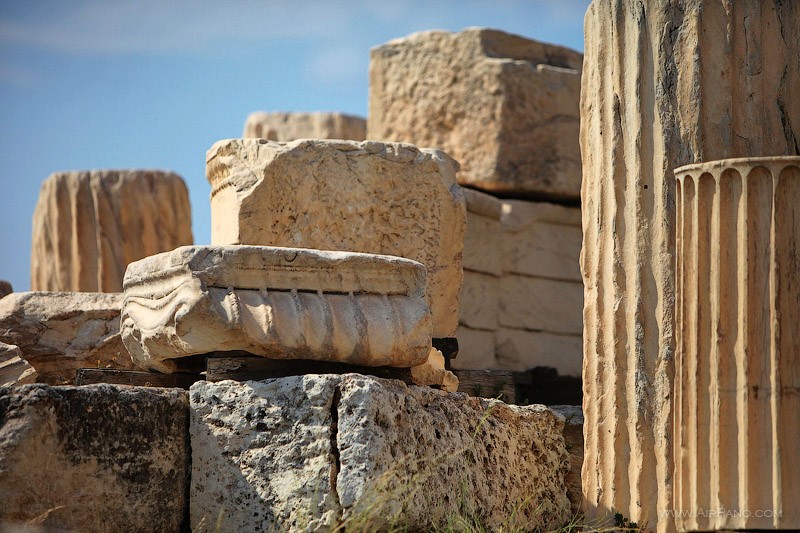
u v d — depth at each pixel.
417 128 14.16
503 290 13.33
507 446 7.77
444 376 8.00
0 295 11.51
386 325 7.04
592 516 7.46
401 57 14.41
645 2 7.43
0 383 7.96
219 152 9.11
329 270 7.03
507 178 13.62
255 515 6.68
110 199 15.19
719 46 7.28
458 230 9.41
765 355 6.59
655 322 7.27
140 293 7.35
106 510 6.62
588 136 7.78
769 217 6.65
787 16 7.31
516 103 13.73
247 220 8.73
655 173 7.33
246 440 6.79
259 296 6.88
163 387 7.40
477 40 13.91
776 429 6.51
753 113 7.23
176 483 6.90
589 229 7.68
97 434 6.65
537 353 13.48
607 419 7.44
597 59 7.66
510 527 7.38
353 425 6.51
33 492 6.37
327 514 6.45
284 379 6.78
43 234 15.47
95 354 9.20
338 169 8.99
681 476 6.81
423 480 6.68
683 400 6.84
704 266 6.81
